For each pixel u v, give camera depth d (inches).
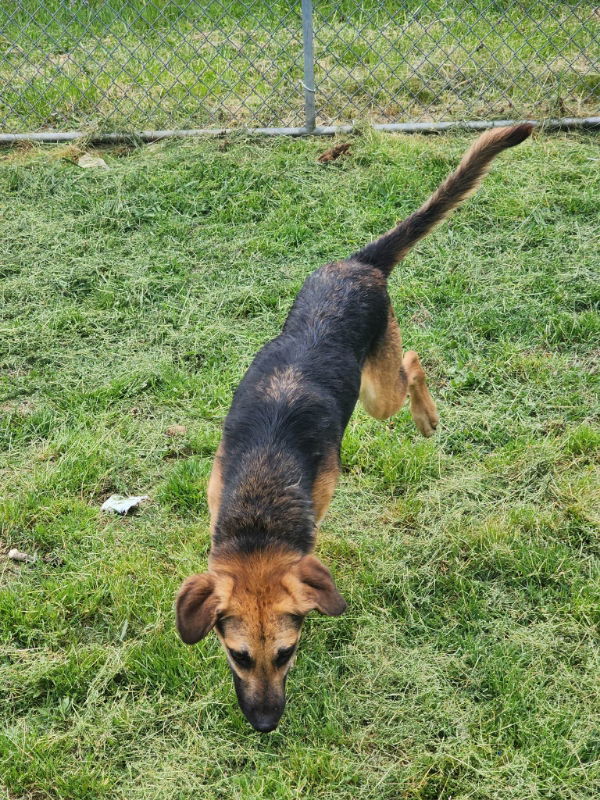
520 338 120.1
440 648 90.4
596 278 127.0
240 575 79.1
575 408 110.1
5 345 121.2
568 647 89.2
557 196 143.4
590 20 199.9
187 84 186.7
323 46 197.3
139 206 147.5
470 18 202.5
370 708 86.4
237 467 85.7
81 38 209.8
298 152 162.4
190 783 81.9
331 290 97.3
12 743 83.6
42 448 109.0
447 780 81.4
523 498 102.0
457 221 139.7
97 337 123.1
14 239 139.7
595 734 83.4
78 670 88.1
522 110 171.0
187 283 130.6
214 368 117.5
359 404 112.0
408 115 175.5
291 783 82.0
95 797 81.4
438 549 97.3
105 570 96.3
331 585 77.4
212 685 87.6
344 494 103.7
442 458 106.2
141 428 111.0
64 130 175.9
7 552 98.9
